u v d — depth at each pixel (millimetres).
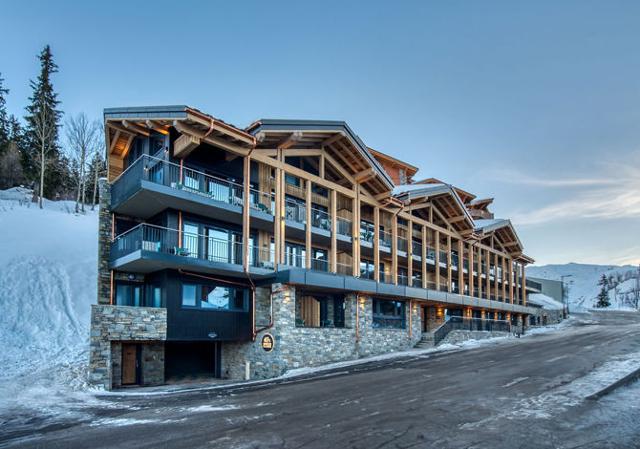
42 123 49031
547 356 19922
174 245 19203
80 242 32719
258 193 22203
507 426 9188
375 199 27172
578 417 9711
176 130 19312
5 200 40656
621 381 13070
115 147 21719
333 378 16484
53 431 9734
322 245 25750
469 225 34812
